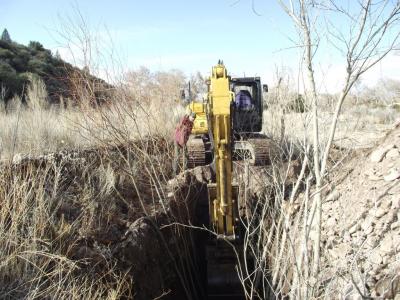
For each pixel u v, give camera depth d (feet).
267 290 20.20
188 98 35.12
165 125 30.68
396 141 22.67
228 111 20.22
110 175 22.07
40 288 14.33
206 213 30.68
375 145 24.90
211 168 30.48
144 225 21.16
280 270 18.49
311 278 15.71
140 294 19.08
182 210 26.58
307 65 14.48
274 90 19.52
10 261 14.56
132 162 25.46
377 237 17.07
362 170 22.22
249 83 35.45
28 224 15.97
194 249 26.55
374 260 16.07
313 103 14.92
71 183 20.44
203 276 27.63
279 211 19.85
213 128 21.47
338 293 15.43
